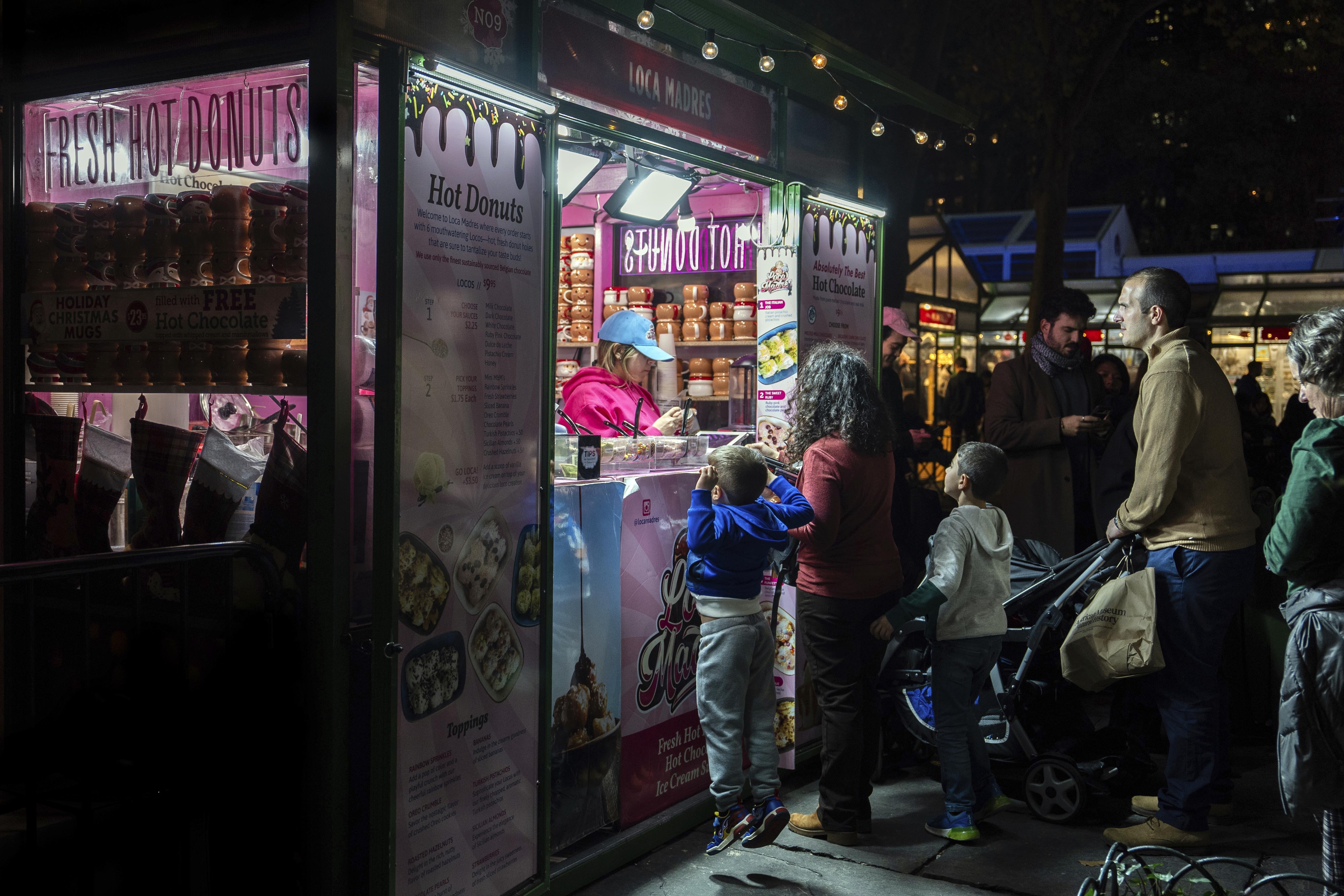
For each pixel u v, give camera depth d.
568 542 3.43
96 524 3.01
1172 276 3.81
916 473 6.85
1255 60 21.06
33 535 3.11
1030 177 28.11
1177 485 3.69
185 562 2.55
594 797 3.60
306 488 2.68
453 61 2.72
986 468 3.80
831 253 4.82
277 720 2.69
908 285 16.61
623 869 3.63
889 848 3.84
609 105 3.52
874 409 3.73
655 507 3.88
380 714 2.60
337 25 2.51
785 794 4.41
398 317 2.60
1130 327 3.87
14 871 2.55
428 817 2.79
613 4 3.54
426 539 2.75
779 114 4.58
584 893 3.43
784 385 4.55
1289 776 2.56
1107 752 4.38
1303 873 3.58
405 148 2.62
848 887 3.51
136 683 2.79
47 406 3.19
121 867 2.70
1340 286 19.38
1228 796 4.06
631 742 3.77
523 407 3.11
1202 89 25.45
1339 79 24.44
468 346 2.87
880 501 3.73
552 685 3.35
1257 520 3.79
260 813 2.71
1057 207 11.93
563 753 3.44
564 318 5.64
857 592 3.70
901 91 4.98
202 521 2.88
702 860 3.72
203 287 2.75
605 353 4.78
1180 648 3.71
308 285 2.58
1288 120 26.16
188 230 2.84
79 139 3.09
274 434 2.79
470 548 2.91
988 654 3.88
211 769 2.73
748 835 3.44
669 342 5.41
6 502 3.12
